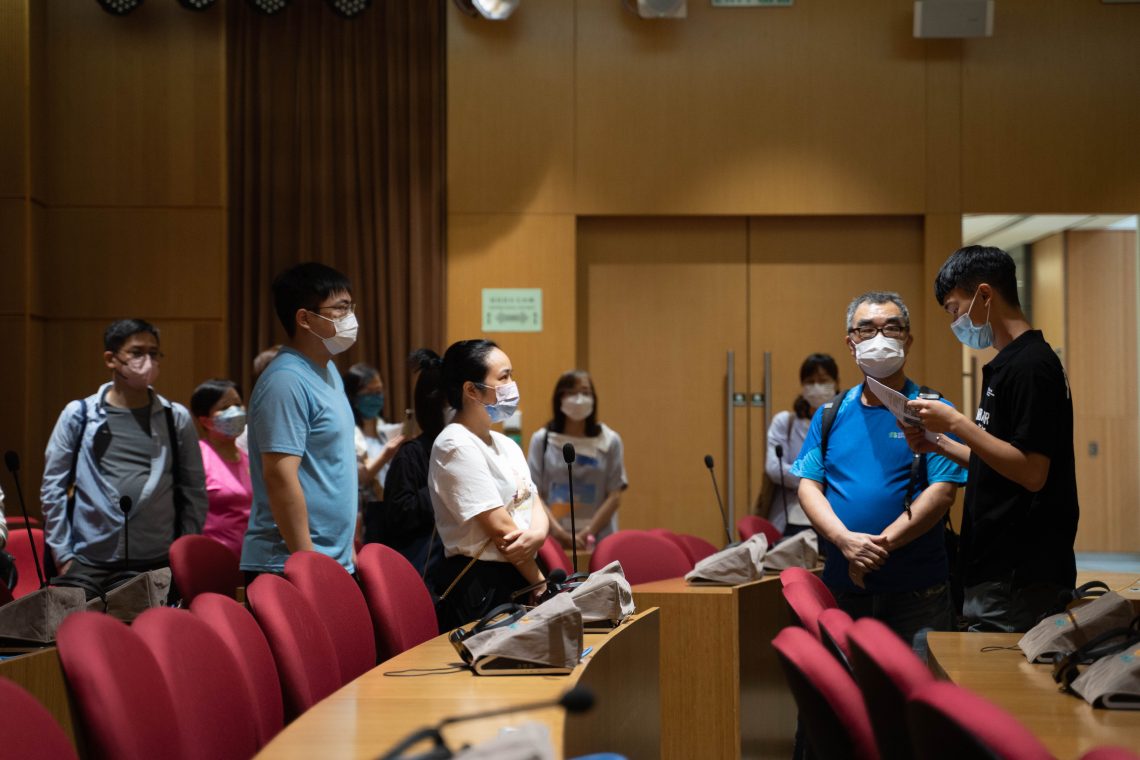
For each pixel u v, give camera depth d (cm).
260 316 664
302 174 668
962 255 304
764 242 675
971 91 662
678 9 650
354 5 657
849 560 328
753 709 402
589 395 520
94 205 656
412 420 454
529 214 666
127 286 654
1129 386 891
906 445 336
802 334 672
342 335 326
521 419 661
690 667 390
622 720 276
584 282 677
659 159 666
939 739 129
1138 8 660
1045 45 661
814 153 663
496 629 245
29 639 261
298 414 311
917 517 324
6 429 628
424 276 670
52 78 657
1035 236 915
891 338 335
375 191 671
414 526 375
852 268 672
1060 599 276
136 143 659
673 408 673
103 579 402
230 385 486
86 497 409
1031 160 660
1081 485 897
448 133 666
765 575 438
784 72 666
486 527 307
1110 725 191
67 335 653
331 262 670
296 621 238
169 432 422
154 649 189
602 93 668
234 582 362
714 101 666
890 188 662
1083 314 888
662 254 677
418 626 302
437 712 203
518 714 200
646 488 671
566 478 521
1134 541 898
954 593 309
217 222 657
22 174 633
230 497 472
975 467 301
